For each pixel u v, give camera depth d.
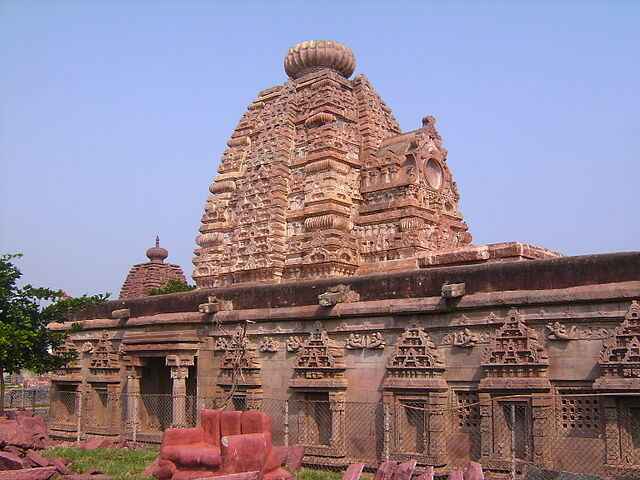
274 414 22.20
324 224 28.34
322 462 20.23
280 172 30.09
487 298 18.06
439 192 30.59
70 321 30.62
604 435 16.17
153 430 26.38
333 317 21.08
